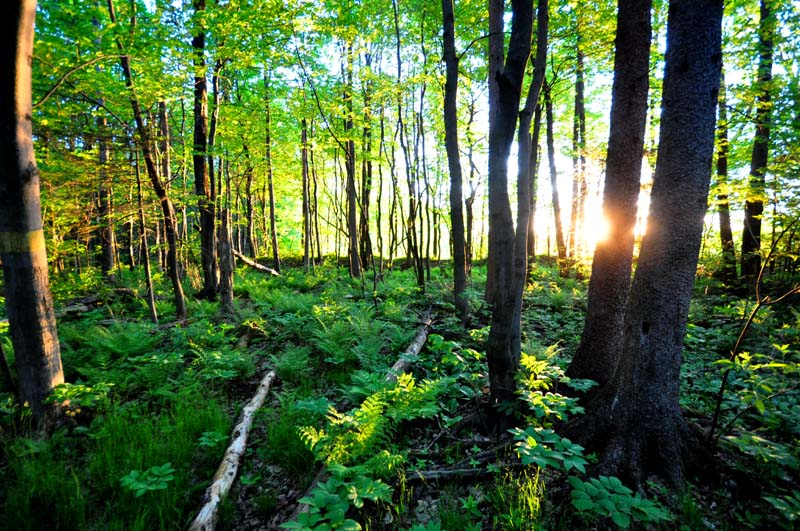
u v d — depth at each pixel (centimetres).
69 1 684
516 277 412
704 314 770
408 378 396
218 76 898
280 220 2548
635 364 316
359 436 326
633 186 415
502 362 382
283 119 1354
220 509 298
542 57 397
